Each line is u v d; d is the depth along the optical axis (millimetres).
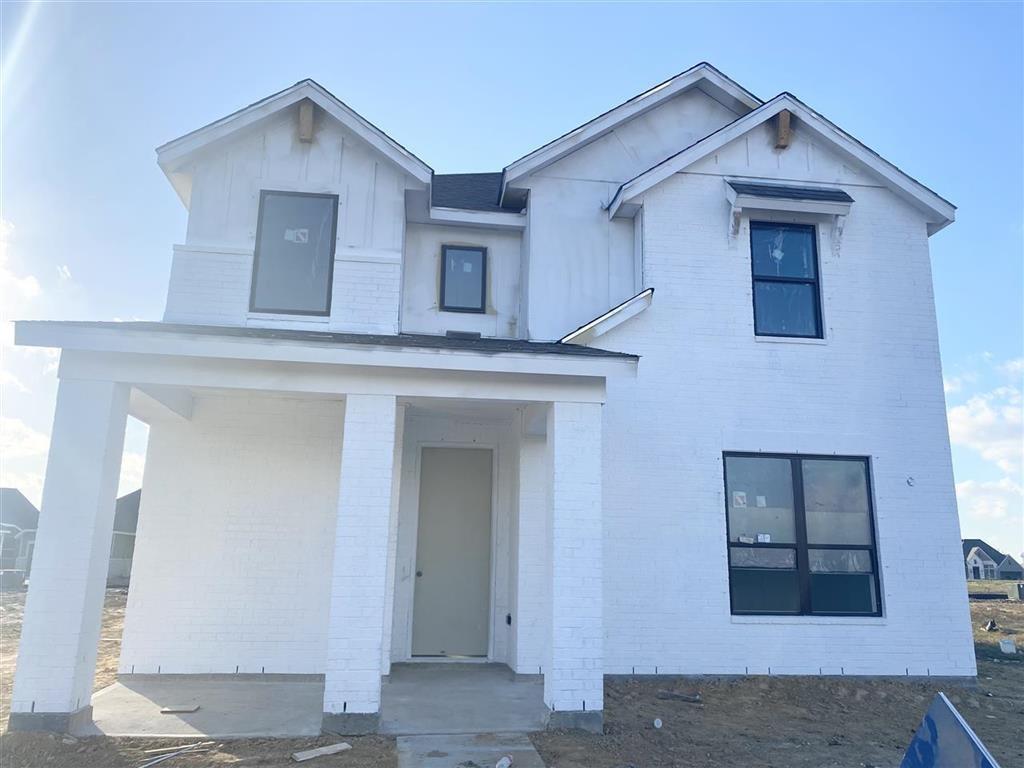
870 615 10242
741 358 10703
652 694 9164
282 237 9617
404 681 9289
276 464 9930
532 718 7613
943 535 10484
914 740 3650
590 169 12047
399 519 10609
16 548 39406
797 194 11008
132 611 9406
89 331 7094
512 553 10297
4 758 6070
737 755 6926
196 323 9211
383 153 9820
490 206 12383
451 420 10938
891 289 11164
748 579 10180
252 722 7332
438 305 11664
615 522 10102
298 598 9664
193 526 9680
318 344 7391
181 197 10383
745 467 10516
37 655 6684
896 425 10750
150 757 6246
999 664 12008
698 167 11297
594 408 7855
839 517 10492
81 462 7062
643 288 10875
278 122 9898
